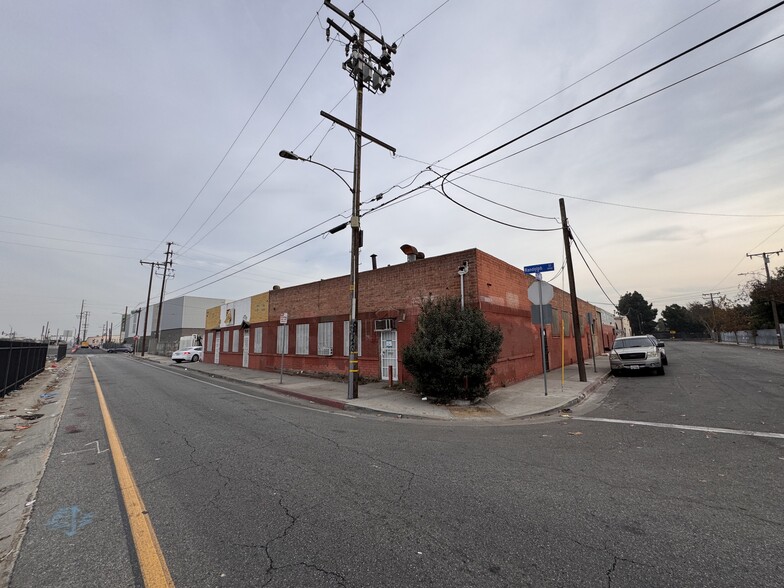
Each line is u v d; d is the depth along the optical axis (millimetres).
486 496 4293
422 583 2725
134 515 3855
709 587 2658
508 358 14406
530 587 2670
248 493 4414
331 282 18312
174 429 7738
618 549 3174
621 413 9234
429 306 11453
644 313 105750
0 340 12719
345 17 11953
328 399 11680
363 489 4520
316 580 2768
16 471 5336
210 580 2785
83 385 15891
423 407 10211
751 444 6152
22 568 2967
